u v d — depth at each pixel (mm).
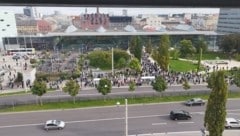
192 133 41750
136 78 72250
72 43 144625
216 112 31953
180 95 58469
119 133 41469
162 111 50500
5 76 75812
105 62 90062
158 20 190875
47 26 164125
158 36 147625
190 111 50719
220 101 31719
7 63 98250
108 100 55156
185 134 41344
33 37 145750
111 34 144000
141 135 40812
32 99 56219
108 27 157625
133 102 54438
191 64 98938
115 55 91688
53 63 94625
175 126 44281
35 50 136125
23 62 99688
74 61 97500
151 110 50875
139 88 64812
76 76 74875
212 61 103688
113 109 51062
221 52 127312
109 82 56562
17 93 61938
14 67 89688
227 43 123438
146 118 47281
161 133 41594
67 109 51188
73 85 54250
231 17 175875
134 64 79500
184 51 112312
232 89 63500
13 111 50156
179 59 109125
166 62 82312
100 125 44406
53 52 126375
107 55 91000
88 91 62031
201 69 87688
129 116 48062
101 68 88375
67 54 118125
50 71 81000
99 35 143625
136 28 158250
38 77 73750
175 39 149375
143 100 55438
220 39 144250
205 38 150750
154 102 54750
